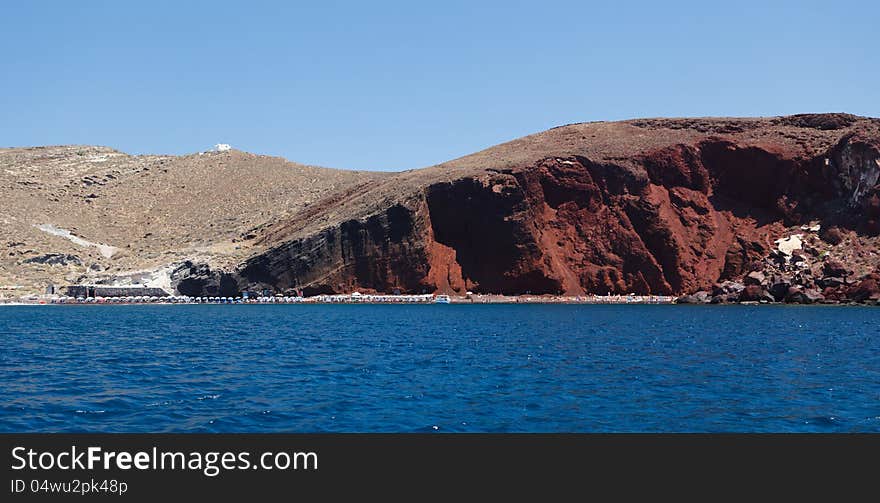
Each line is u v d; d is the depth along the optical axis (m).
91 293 169.88
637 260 151.88
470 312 117.62
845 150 145.25
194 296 168.75
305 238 160.50
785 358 54.47
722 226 156.12
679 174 159.62
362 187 198.75
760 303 132.38
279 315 113.69
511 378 43.78
